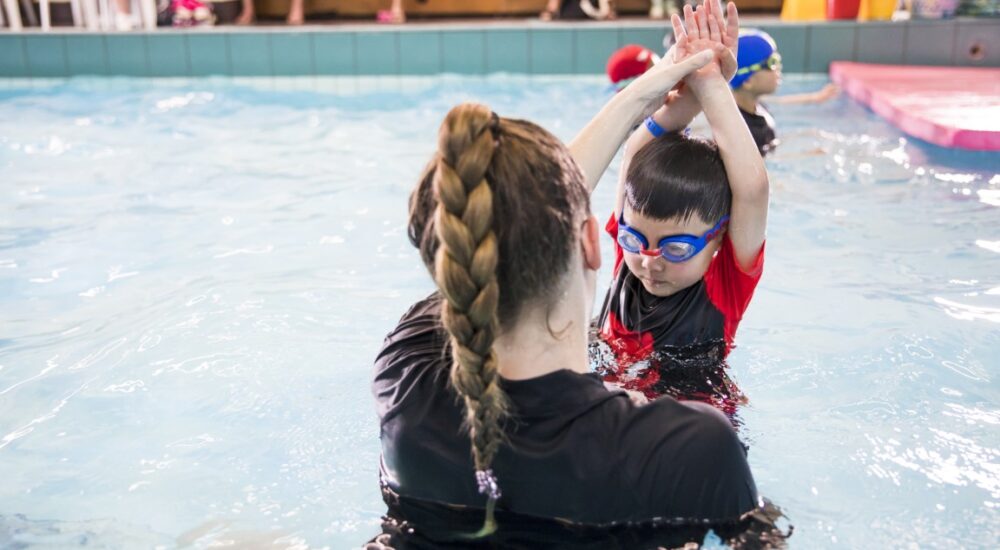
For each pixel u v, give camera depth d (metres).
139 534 1.59
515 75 7.09
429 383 1.36
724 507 1.26
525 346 1.28
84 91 6.71
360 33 7.14
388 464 1.38
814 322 2.52
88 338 2.51
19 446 1.93
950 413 1.97
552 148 1.22
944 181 3.98
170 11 7.69
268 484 1.73
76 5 7.67
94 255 3.22
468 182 1.12
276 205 3.83
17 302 2.79
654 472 1.26
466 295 1.12
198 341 2.44
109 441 1.94
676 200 1.85
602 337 2.18
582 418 1.29
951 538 1.52
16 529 1.62
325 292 2.81
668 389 1.96
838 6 6.91
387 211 3.71
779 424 1.92
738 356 2.28
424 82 6.92
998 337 2.40
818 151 4.42
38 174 4.35
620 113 1.63
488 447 1.21
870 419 1.94
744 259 1.95
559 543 1.32
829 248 3.18
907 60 6.73
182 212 3.74
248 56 7.25
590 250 1.29
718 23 1.79
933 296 2.71
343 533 1.55
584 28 6.96
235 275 2.99
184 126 5.44
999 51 6.62
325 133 5.21
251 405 2.06
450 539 1.36
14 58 7.30
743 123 1.84
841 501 1.62
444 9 8.94
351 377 2.19
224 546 1.53
